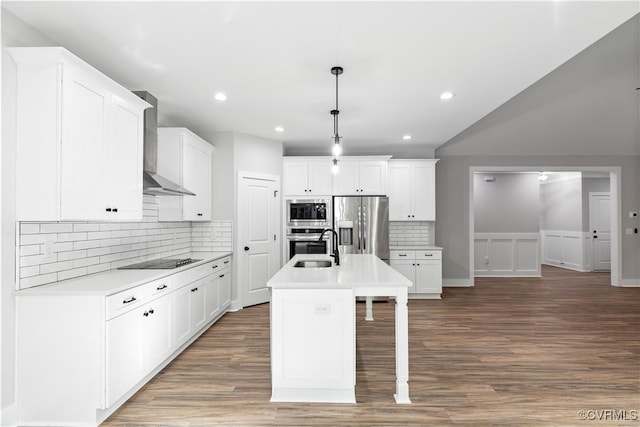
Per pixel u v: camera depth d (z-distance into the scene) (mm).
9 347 2061
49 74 2057
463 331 3893
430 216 5871
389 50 2559
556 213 9367
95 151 2340
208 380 2701
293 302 2424
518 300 5406
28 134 2066
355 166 5641
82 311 2096
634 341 3564
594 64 4000
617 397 2430
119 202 2617
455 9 2049
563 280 7164
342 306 2422
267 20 2170
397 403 2359
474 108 3914
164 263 3400
